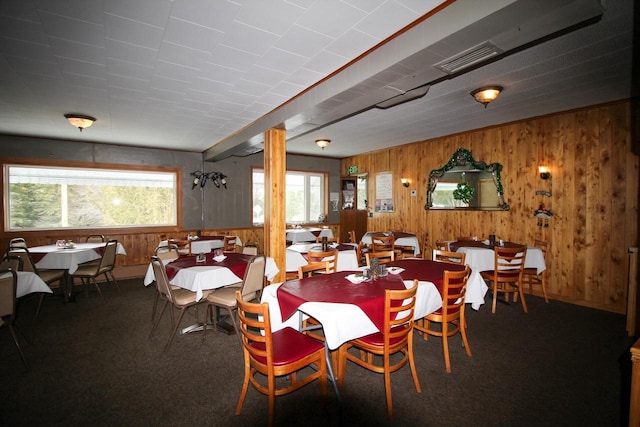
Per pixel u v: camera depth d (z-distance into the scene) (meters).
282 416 2.05
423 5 2.12
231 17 2.23
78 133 5.47
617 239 4.07
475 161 5.63
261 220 7.93
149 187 6.69
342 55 2.80
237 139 5.37
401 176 7.10
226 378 2.49
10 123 4.83
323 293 2.23
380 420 2.01
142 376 2.52
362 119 4.96
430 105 4.28
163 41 2.54
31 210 5.63
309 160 8.47
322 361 2.03
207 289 3.16
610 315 3.87
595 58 2.97
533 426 1.94
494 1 1.82
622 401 2.17
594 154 4.27
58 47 2.61
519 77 3.39
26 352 2.93
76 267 4.37
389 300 1.98
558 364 2.66
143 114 4.45
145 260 6.46
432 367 2.62
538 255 4.28
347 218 8.20
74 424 1.98
